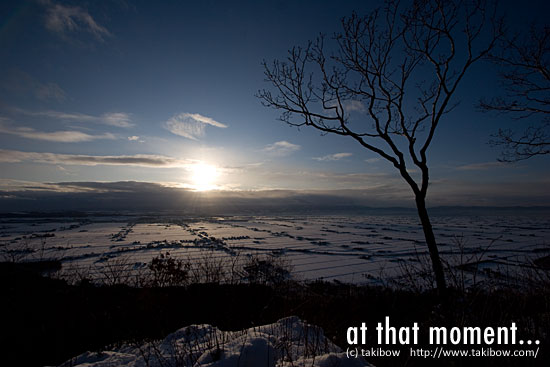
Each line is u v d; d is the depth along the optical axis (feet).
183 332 14.87
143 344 14.78
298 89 23.00
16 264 31.32
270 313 20.22
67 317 17.61
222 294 21.66
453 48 19.54
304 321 15.25
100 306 19.21
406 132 21.02
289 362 10.26
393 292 21.58
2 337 15.25
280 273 29.73
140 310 18.57
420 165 20.74
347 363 9.83
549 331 11.35
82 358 13.15
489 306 12.56
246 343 11.09
